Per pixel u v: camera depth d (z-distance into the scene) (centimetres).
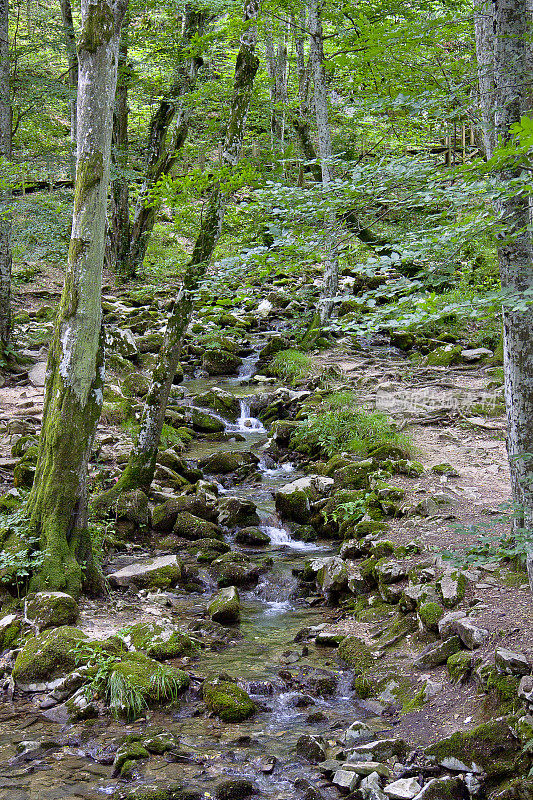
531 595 536
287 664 569
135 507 818
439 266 386
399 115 573
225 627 629
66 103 1931
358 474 877
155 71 2023
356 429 1001
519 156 361
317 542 819
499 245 406
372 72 583
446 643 529
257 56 873
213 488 918
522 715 429
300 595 704
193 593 707
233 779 418
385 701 509
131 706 497
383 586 645
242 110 867
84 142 648
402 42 514
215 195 829
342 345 1448
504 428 1014
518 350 486
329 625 631
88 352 660
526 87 421
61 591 629
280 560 765
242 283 561
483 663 478
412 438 1006
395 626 591
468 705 468
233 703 500
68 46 1489
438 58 561
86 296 655
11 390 1177
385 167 399
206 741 466
